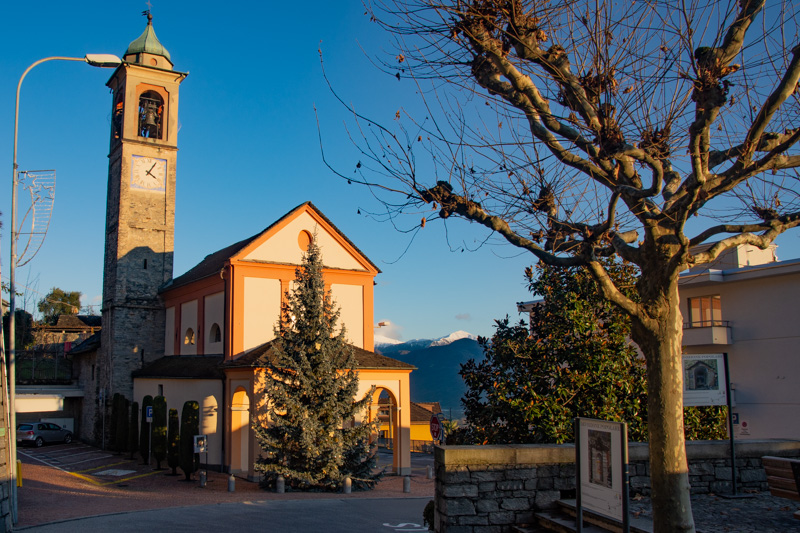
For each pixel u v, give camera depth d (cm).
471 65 802
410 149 781
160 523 1648
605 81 727
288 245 3272
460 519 1022
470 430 1340
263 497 2186
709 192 729
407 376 3052
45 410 4494
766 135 795
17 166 1956
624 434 681
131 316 3975
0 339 1549
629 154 701
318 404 2423
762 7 701
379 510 1881
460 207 803
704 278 2888
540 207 848
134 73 4103
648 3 711
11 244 1850
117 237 3991
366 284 3484
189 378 3183
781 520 955
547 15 761
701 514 1001
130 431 3503
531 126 804
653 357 738
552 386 1261
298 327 2516
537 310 1349
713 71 663
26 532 1544
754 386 2812
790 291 2727
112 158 4241
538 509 1058
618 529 905
